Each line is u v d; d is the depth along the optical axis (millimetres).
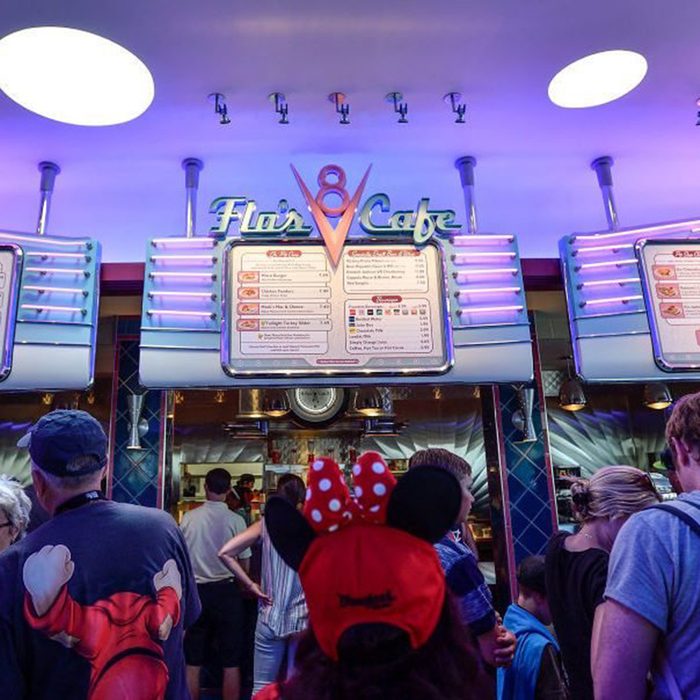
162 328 2818
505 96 2914
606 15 2467
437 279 2965
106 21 2377
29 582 1414
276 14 2373
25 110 2852
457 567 1723
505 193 3873
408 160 3436
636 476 1846
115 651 1421
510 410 4250
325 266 2955
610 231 3092
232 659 3738
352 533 941
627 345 2939
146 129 3037
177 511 5574
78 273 2877
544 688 1677
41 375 2732
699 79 2873
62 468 1534
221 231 2951
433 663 874
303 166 3441
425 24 2459
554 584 1830
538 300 4297
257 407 4926
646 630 1148
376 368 2830
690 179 3764
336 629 875
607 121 3145
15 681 1364
